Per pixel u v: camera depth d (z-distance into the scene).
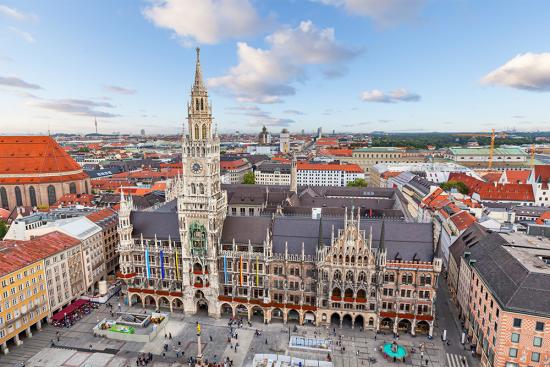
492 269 88.81
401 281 98.25
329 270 100.50
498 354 76.88
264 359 86.62
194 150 102.75
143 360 89.56
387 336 99.00
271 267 104.94
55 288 108.81
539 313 72.31
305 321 105.44
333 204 177.38
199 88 101.81
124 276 115.25
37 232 121.31
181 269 112.44
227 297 107.25
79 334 101.38
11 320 93.44
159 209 155.88
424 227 104.12
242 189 199.12
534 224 137.25
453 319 108.19
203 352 93.12
